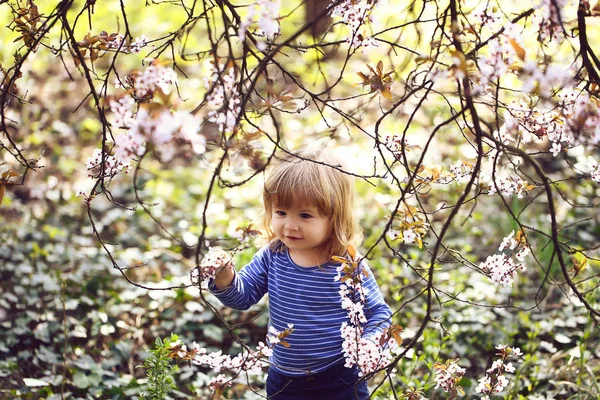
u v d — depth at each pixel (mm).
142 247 4801
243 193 5602
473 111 1713
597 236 4664
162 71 1799
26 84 5941
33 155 5797
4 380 3418
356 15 2006
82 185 5590
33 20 2197
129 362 3682
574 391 3273
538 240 4332
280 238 2635
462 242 4707
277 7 1707
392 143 2232
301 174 2566
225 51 5785
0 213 5086
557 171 5359
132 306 4141
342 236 2643
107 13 8398
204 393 3418
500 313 3957
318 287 2633
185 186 5797
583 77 2018
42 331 3740
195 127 1618
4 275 4273
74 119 6516
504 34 1668
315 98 2045
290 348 2629
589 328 3445
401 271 4262
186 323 3924
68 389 3377
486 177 2268
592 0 2133
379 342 2139
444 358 3580
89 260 4453
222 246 4598
